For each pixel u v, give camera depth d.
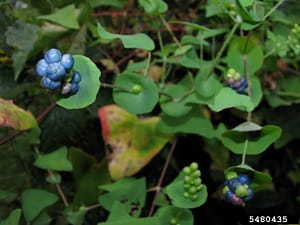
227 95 0.17
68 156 0.28
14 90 0.26
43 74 0.16
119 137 0.25
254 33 0.27
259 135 0.18
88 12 0.26
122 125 0.25
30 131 0.25
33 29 0.25
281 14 0.26
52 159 0.24
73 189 0.29
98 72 0.17
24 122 0.20
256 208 0.32
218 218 0.31
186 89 0.24
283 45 0.25
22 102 0.27
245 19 0.20
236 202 0.17
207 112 0.29
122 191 0.24
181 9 0.29
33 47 0.24
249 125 0.18
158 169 0.29
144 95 0.21
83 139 0.28
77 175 0.27
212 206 0.31
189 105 0.24
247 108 0.17
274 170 0.32
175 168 0.29
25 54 0.24
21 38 0.24
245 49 0.22
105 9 0.30
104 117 0.25
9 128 0.26
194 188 0.18
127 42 0.18
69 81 0.16
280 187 0.32
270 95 0.28
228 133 0.18
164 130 0.24
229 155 0.30
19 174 0.27
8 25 0.25
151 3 0.24
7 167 0.26
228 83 0.21
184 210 0.20
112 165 0.25
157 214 0.22
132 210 0.24
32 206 0.23
